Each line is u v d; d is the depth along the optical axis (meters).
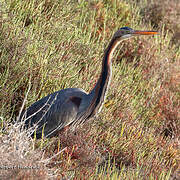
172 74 15.27
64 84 11.15
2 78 9.82
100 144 10.41
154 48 15.75
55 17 13.68
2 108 9.01
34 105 9.30
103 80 8.92
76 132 9.70
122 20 17.80
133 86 13.63
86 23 15.54
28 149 7.69
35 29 12.34
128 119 11.86
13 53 10.28
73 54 12.72
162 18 19.17
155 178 9.62
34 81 10.10
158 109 13.72
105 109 11.27
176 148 11.98
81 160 9.13
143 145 11.21
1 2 11.55
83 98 9.04
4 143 7.26
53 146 9.21
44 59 10.81
